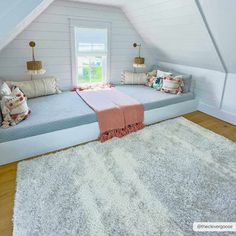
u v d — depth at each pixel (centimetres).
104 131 257
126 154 225
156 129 288
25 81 294
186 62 360
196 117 339
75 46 328
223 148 241
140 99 302
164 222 144
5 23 139
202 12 229
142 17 322
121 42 370
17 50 290
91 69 360
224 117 324
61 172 194
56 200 161
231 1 191
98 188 175
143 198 164
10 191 172
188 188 176
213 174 195
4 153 204
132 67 402
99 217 147
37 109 253
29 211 151
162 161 213
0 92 215
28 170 196
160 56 403
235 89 302
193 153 229
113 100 292
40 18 290
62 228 138
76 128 241
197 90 361
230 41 240
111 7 335
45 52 310
